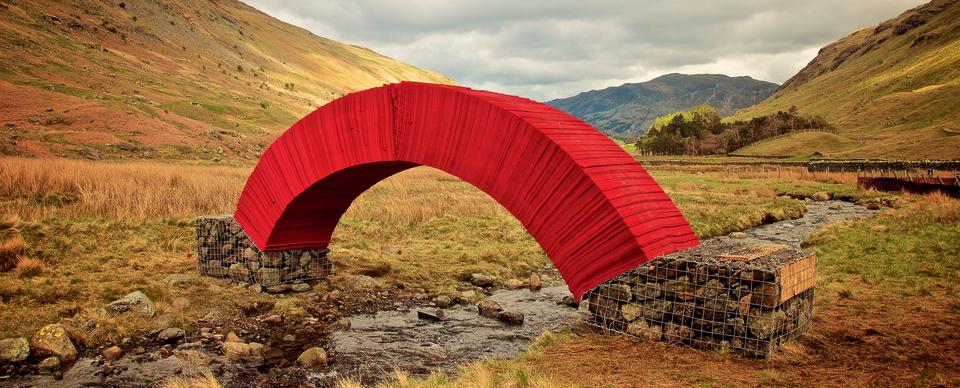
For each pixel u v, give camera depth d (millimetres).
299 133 11031
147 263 12742
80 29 107375
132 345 8789
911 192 30781
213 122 81312
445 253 16250
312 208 11680
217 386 7176
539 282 13641
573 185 7730
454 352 9016
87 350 8516
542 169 7953
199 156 56250
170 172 24984
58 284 10562
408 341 9523
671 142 138875
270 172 11617
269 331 9844
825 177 46000
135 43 119125
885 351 6898
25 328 8734
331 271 12945
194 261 13352
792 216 26094
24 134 47562
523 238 18875
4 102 55438
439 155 8977
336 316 10789
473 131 8578
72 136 50656
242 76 141750
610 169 8039
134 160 48562
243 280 12047
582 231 7750
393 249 16219
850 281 10992
